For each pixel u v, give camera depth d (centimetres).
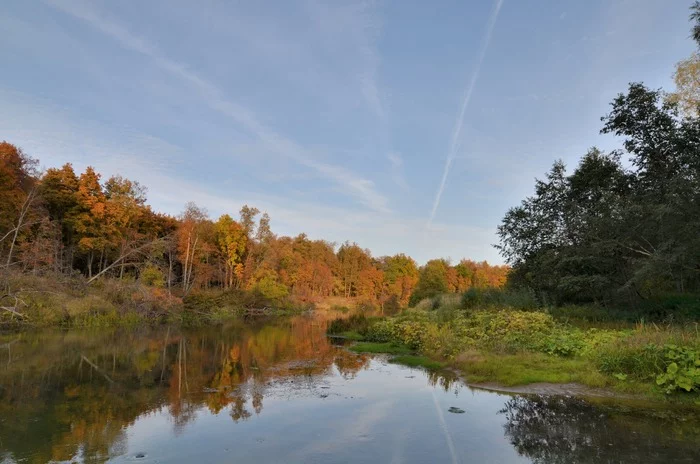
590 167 2291
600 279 1870
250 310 4725
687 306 1602
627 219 1739
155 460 626
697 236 1461
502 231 2664
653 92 1977
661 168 1980
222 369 1367
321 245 8656
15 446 686
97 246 3934
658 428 729
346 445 681
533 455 625
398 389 1074
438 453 641
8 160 3397
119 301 3088
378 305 7956
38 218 3356
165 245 4062
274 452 654
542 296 2248
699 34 1722
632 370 1005
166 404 945
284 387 1107
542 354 1249
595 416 800
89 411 889
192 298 4041
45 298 2617
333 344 2042
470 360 1274
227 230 5788
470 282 8738
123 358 1572
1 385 1127
